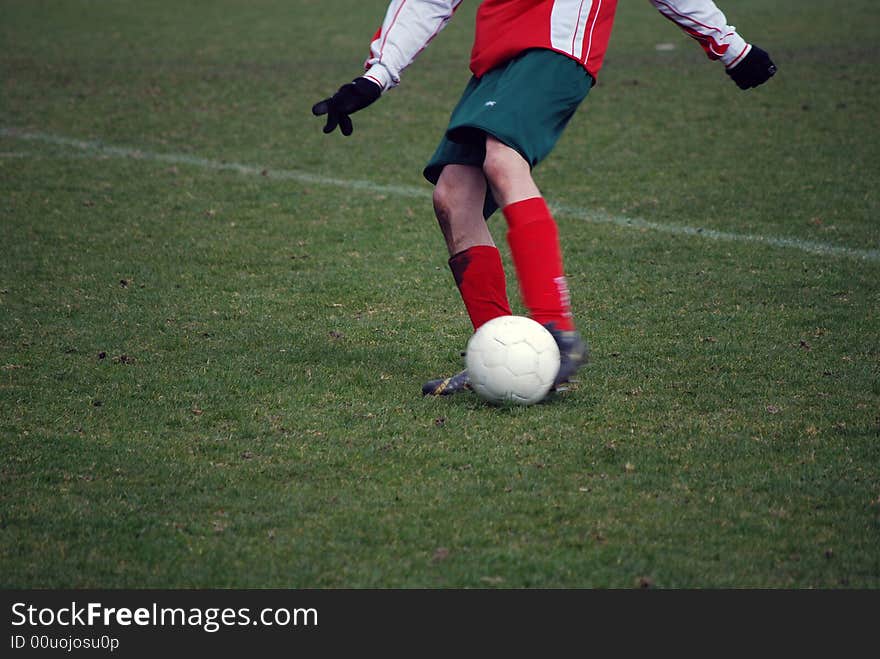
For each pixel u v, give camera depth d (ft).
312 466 43.01
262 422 47.85
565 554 35.86
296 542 36.81
